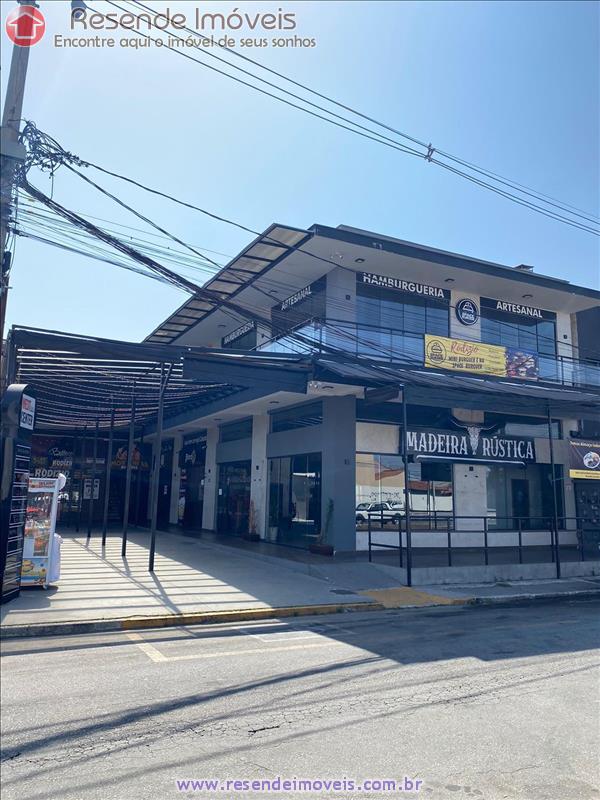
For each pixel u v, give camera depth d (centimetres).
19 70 880
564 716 581
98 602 1069
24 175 905
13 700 595
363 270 1955
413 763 471
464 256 2111
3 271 924
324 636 936
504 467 2158
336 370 1549
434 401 1552
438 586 1484
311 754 483
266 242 1730
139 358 1276
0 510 1029
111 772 445
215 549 1955
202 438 2788
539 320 2362
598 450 1923
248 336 2428
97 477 3033
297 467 1986
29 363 1425
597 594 1501
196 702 601
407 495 1488
